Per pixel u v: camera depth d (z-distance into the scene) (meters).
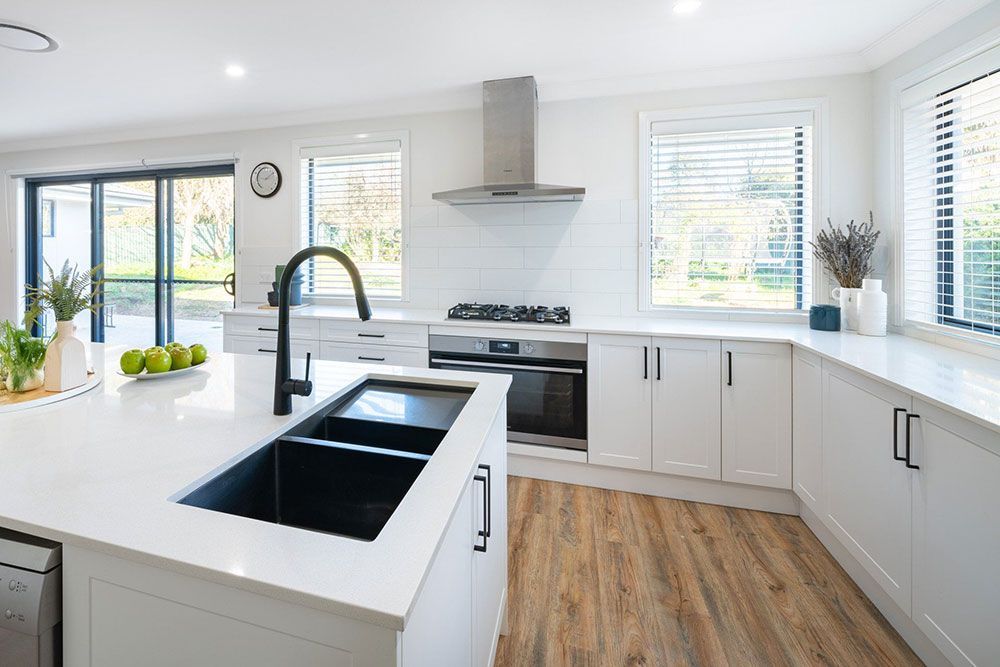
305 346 3.26
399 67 2.84
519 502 2.60
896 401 1.58
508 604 1.81
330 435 1.34
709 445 2.53
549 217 3.26
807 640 1.63
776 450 2.43
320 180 3.77
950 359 1.89
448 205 3.46
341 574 0.60
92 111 3.61
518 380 2.83
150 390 1.47
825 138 2.77
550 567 2.03
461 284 3.46
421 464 1.03
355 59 2.74
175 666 0.67
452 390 1.60
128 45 2.54
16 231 4.62
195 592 0.65
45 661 0.72
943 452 1.38
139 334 4.45
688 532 2.30
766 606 1.79
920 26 2.27
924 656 1.53
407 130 3.52
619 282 3.16
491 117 3.04
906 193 2.46
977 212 2.03
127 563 0.68
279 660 0.61
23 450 0.99
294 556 0.64
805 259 2.88
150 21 2.30
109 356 1.96
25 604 0.71
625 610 1.77
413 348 3.02
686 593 1.86
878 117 2.65
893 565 1.61
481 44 2.56
